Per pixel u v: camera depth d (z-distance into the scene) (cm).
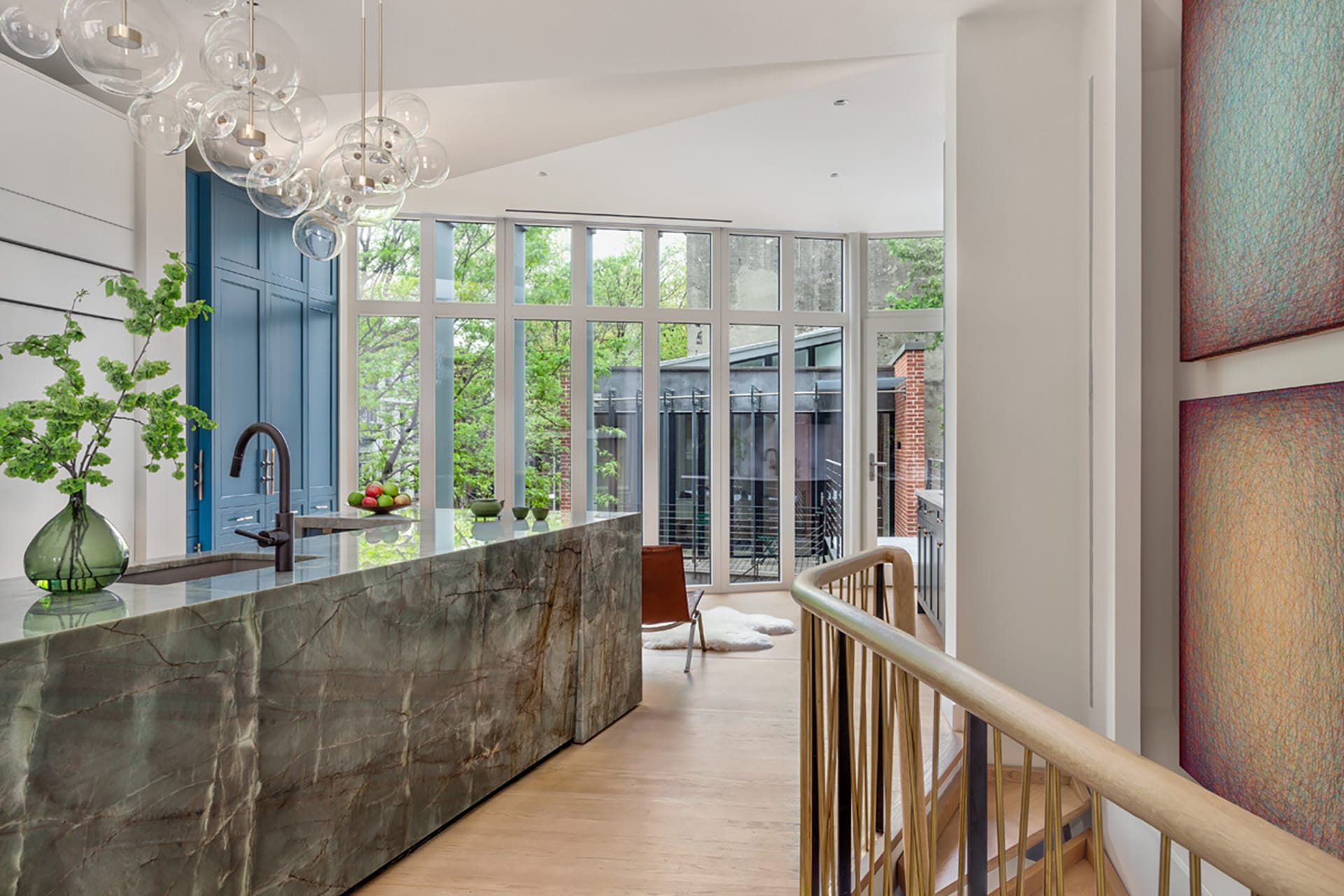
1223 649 234
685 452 735
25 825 166
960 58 341
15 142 341
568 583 375
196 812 202
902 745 150
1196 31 251
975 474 342
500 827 298
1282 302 202
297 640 232
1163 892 85
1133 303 283
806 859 208
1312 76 187
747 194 618
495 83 392
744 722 410
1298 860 70
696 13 330
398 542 322
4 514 346
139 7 171
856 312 746
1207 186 245
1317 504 188
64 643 173
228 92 210
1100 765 93
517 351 710
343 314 656
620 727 403
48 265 360
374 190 254
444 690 295
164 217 425
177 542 444
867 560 262
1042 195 338
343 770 249
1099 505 313
